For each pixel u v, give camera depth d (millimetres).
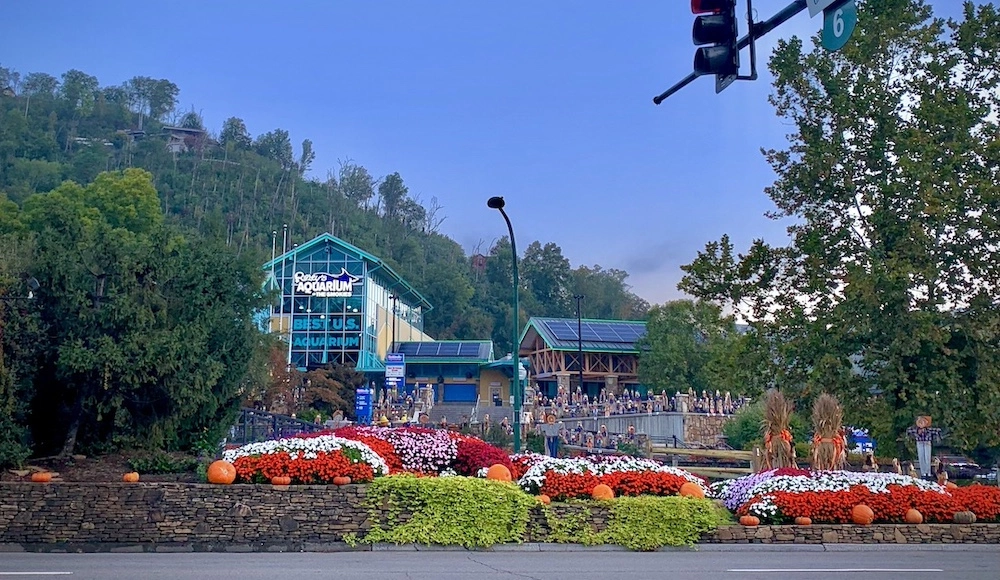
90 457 21094
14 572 11773
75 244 21625
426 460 17969
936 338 22328
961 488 18062
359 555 14031
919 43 24859
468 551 14594
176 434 23234
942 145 23641
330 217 139625
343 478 15508
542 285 147375
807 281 24969
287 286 74062
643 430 50281
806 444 34594
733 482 18438
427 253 159125
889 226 23750
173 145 168500
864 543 16109
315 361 72500
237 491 15188
